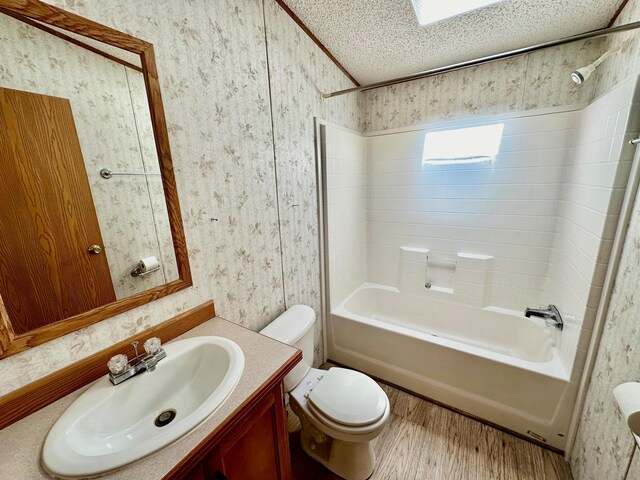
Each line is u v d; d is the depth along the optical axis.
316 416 1.22
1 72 0.63
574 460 1.31
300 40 1.53
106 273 0.85
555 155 1.76
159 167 0.95
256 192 1.36
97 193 0.81
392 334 1.81
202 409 0.70
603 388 1.13
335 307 2.17
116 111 0.83
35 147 0.69
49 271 0.74
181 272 1.04
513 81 1.83
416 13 1.39
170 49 0.94
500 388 1.52
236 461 0.77
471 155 2.00
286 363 0.89
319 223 1.92
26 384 0.72
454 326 2.29
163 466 0.58
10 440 0.65
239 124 1.23
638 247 1.00
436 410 1.69
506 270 2.06
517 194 1.92
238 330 1.09
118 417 0.78
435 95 2.09
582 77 1.22
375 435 1.15
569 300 1.51
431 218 2.27
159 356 0.90
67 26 0.70
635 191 1.06
